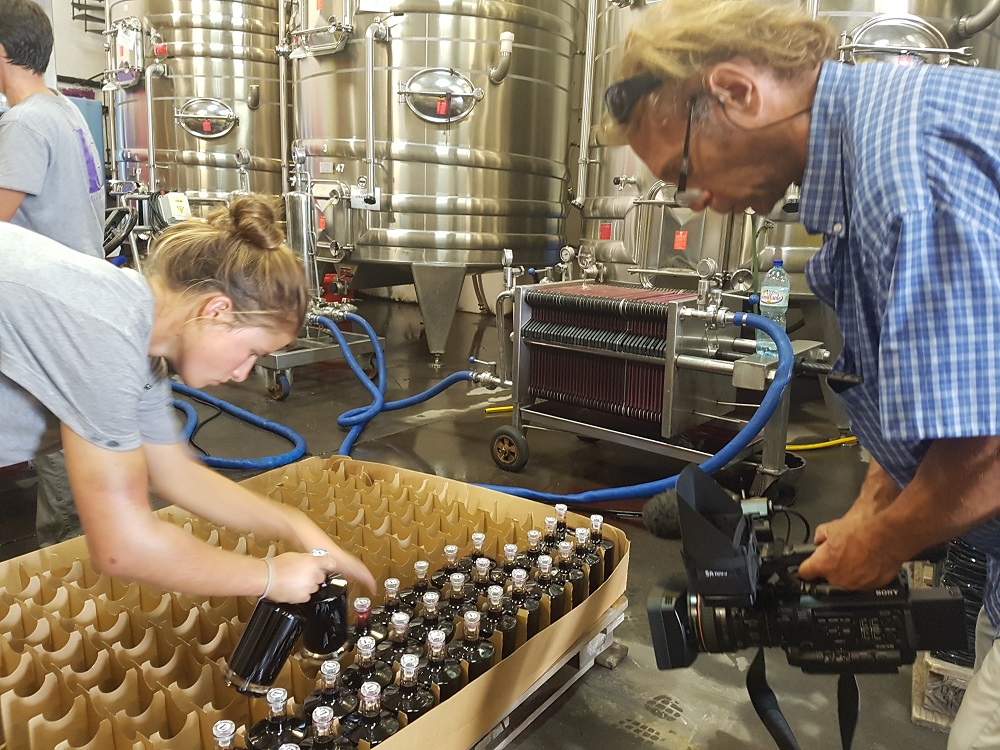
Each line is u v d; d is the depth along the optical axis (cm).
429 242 439
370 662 119
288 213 408
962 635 99
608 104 89
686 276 341
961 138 71
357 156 436
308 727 107
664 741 142
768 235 333
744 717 150
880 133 74
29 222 179
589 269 359
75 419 83
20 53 178
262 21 523
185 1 509
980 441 73
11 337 81
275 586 105
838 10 304
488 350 510
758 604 104
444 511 187
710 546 95
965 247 68
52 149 176
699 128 83
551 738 142
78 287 82
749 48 78
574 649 147
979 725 94
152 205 375
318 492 199
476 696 119
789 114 81
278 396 377
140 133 553
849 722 116
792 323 365
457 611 141
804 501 264
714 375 280
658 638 105
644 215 352
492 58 424
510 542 176
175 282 93
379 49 416
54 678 113
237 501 128
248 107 532
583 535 165
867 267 77
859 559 93
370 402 380
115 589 149
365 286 536
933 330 69
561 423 285
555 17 446
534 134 455
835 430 354
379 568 153
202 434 323
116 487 86
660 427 282
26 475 278
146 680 116
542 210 477
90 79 700
